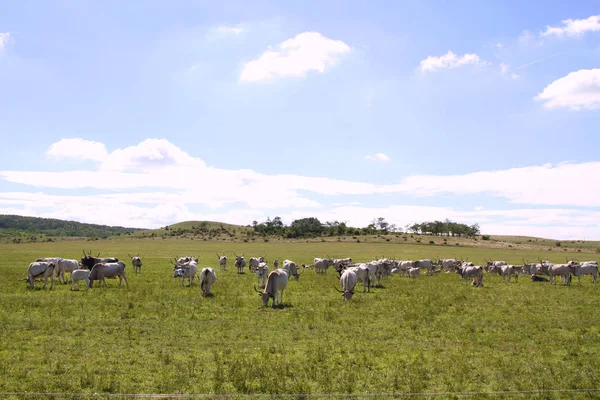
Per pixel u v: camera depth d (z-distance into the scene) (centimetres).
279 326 1717
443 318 1930
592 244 15025
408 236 15512
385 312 2055
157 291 2675
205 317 1867
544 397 1027
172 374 1133
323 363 1245
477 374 1175
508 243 14075
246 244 12950
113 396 990
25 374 1116
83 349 1359
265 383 1070
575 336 1603
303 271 4853
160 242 14475
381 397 1016
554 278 3981
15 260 5766
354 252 9581
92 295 2461
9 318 1773
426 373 1172
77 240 17038
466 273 3462
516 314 2036
